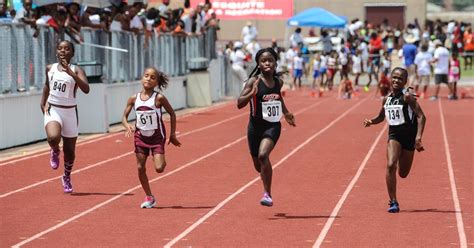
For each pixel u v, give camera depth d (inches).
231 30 4005.9
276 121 889.5
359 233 807.7
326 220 872.3
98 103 1733.5
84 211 917.2
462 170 1235.9
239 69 2942.9
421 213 911.7
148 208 936.9
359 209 933.8
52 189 1060.5
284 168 1254.9
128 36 2014.0
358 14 4141.2
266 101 884.0
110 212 912.3
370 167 1264.8
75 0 1678.2
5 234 800.3
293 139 1635.1
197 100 2486.5
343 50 2849.4
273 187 1085.8
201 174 1192.8
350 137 1672.0
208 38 2645.2
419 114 905.5
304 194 1034.1
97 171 1212.5
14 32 1478.8
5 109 1449.3
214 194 1031.0
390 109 912.3
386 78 2837.1
